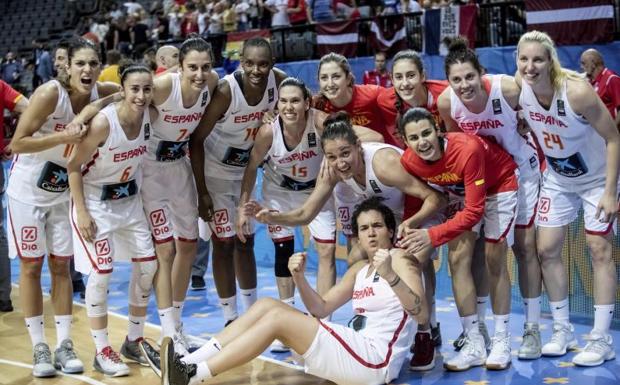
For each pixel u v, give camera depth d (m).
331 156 4.37
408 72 4.64
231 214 5.32
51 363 4.81
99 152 4.47
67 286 4.91
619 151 4.27
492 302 4.63
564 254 5.63
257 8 12.70
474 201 4.28
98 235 4.62
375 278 4.28
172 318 4.91
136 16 14.98
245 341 3.98
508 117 4.50
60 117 4.59
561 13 9.13
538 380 4.32
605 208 4.30
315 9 11.90
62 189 4.80
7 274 6.42
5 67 16.38
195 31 13.39
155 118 4.75
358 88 4.97
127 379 4.68
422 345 4.60
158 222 4.90
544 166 5.17
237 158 5.22
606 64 8.95
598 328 4.57
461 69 4.34
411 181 4.44
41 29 19.19
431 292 4.92
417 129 4.21
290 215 4.59
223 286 5.40
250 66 4.86
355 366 4.06
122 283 7.70
